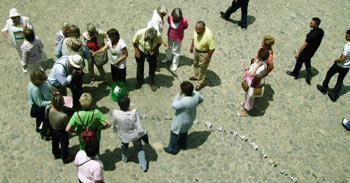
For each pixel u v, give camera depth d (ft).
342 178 21.66
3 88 26.13
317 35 25.38
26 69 26.27
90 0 35.42
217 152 22.62
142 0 35.78
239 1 31.71
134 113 18.94
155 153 22.22
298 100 26.96
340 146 23.66
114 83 24.64
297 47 31.94
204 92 26.94
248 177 21.30
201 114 25.21
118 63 23.79
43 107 20.39
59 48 23.02
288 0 37.78
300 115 25.73
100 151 22.13
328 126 25.03
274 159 22.48
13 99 25.31
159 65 29.09
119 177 20.68
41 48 24.70
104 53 24.30
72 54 22.09
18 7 34.01
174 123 20.45
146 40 23.59
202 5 35.88
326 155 22.97
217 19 34.30
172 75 28.19
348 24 35.01
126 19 33.30
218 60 29.89
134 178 20.71
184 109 19.52
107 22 32.76
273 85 28.14
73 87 22.53
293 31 33.71
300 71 29.73
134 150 22.36
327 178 21.59
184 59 29.91
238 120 24.99
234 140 23.49
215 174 21.33
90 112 18.47
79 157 16.43
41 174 20.62
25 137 22.68
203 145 23.00
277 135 24.09
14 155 21.57
